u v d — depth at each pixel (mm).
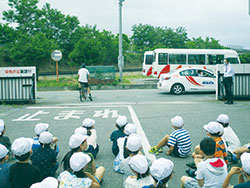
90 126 5590
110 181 4723
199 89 16719
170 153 5812
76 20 50188
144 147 6426
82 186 3398
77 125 8805
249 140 6965
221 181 3576
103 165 5457
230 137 5367
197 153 5324
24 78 13156
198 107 11727
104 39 49875
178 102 13273
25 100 13078
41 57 27266
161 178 3037
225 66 12406
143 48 65312
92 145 5422
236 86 13578
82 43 30984
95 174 4430
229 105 12117
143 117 9820
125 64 54406
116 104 12938
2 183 3594
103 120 9453
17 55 27219
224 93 13812
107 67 23141
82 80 14109
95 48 30984
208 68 24047
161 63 24188
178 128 5758
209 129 4746
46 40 28359
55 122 9258
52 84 23125
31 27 44219
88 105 12727
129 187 3453
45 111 11234
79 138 4031
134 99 14719
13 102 13070
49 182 2809
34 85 13234
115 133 5582
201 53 24031
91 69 22844
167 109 11359
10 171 3615
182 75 16688
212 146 3764
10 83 13164
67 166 3996
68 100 14703
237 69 13508
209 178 3582
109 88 21812
